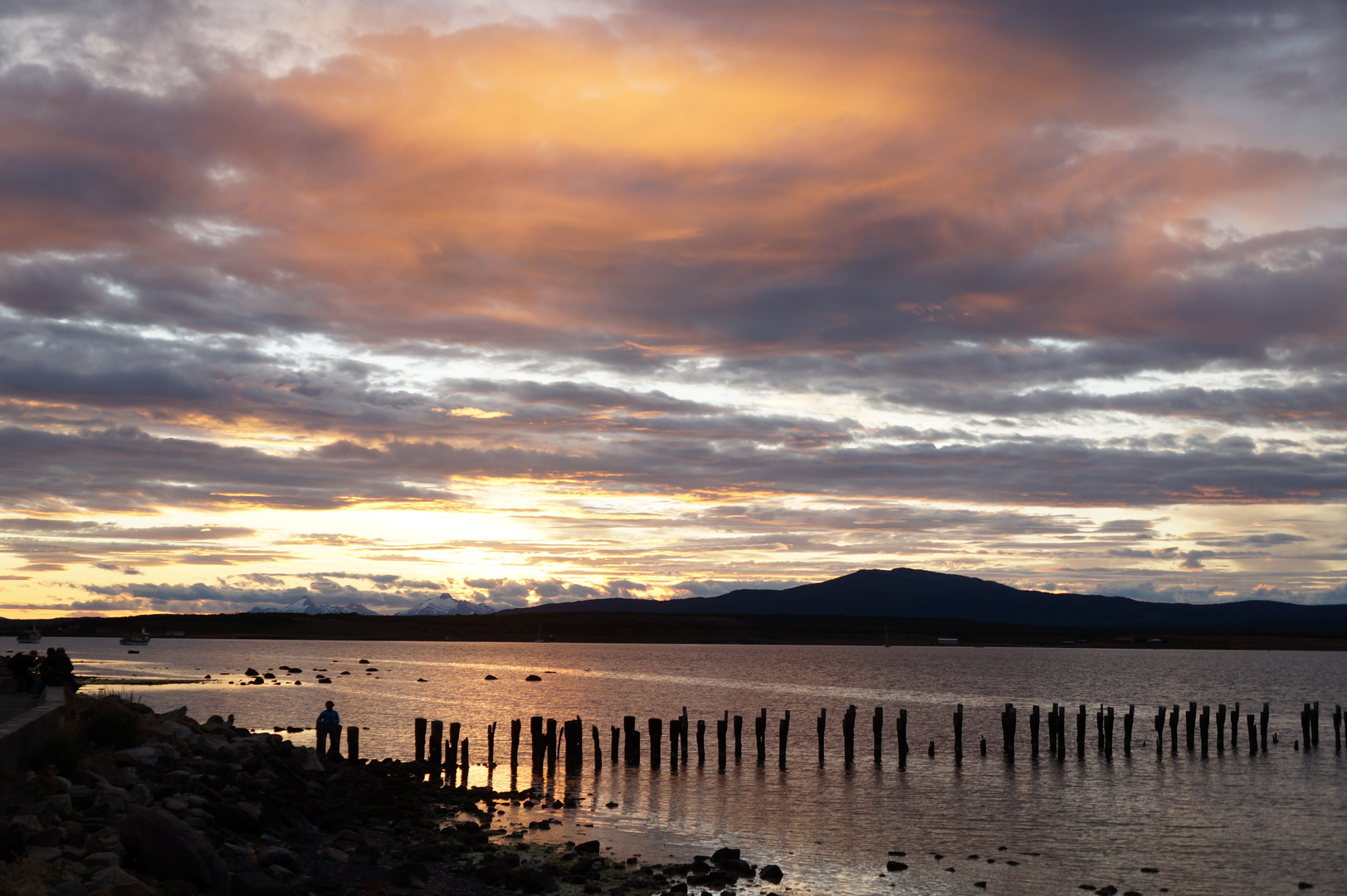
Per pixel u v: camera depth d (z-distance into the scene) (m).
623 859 27.17
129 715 28.25
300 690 88.38
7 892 12.98
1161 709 53.22
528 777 43.66
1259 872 28.84
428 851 24.41
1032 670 155.00
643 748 54.69
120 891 13.83
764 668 151.62
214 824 21.77
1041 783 43.81
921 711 78.38
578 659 180.12
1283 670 169.62
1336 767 50.09
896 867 27.38
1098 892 25.66
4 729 20.81
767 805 37.12
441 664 150.62
